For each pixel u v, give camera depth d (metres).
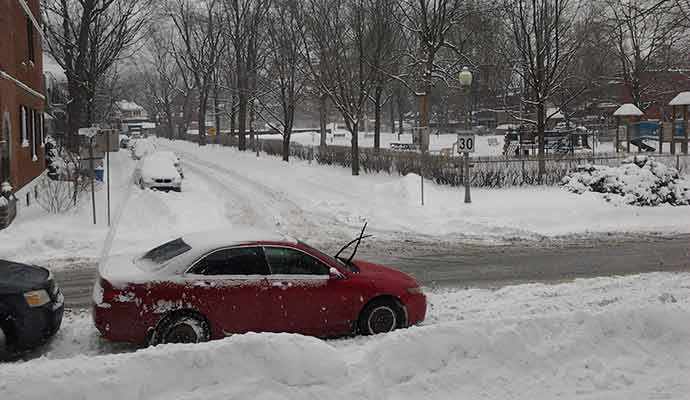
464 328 6.50
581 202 21.20
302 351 5.93
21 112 25.95
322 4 34.31
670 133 36.69
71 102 36.72
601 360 6.62
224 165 42.22
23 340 7.82
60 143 47.91
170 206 21.14
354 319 8.55
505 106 58.25
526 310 9.64
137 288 7.79
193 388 5.61
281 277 8.30
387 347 6.21
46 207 20.73
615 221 19.28
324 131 50.44
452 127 77.75
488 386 6.13
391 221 19.78
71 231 17.11
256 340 5.95
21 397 5.23
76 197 22.50
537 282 12.04
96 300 7.83
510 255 14.91
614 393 6.12
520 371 6.36
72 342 8.45
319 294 8.37
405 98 80.12
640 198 21.28
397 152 32.34
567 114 52.81
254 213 21.48
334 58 32.75
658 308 7.25
